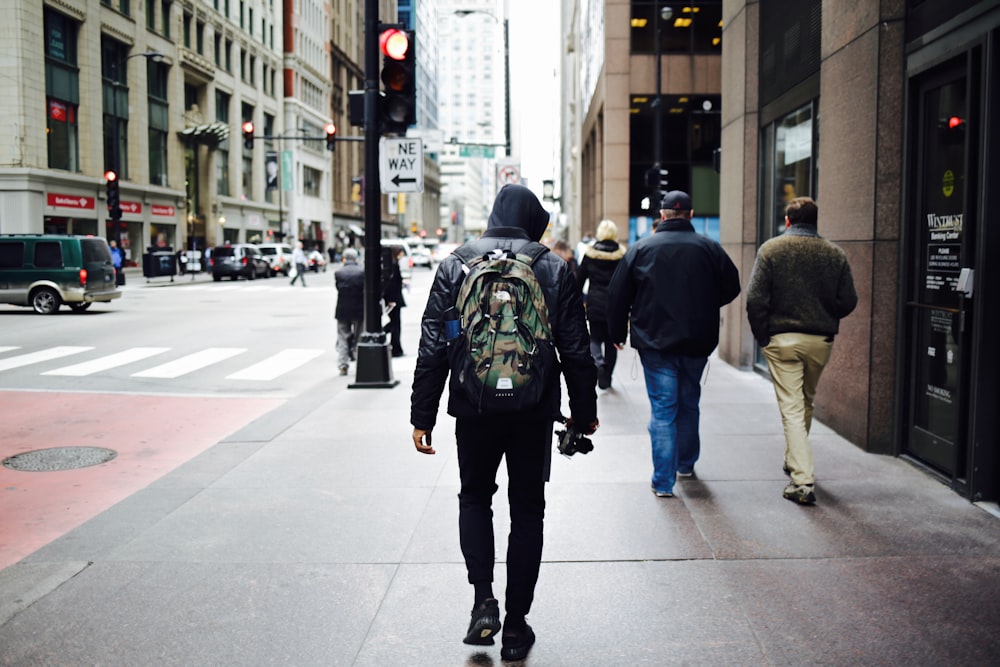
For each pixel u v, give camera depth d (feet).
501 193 12.12
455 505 18.01
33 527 17.34
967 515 16.75
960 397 17.89
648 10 105.50
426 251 217.77
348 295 39.24
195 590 13.61
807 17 29.37
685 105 106.63
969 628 11.99
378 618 12.59
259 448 23.41
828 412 24.76
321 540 15.89
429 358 11.29
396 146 34.58
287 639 11.93
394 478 20.16
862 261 21.98
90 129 136.15
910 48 20.26
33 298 74.28
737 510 17.30
